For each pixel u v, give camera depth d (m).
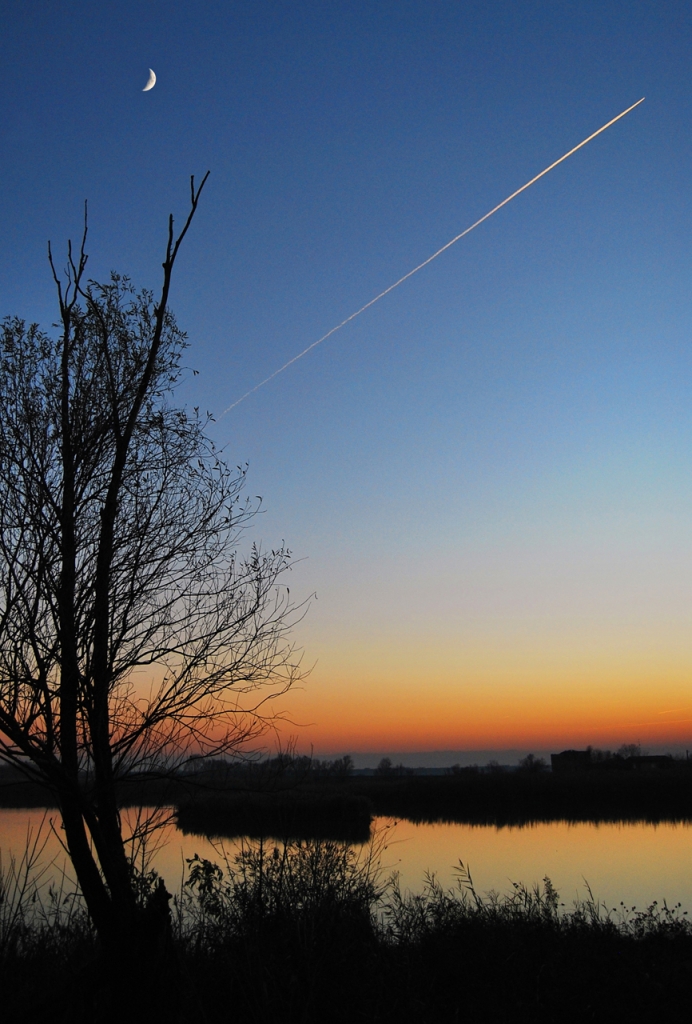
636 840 25.14
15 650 5.86
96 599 6.12
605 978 8.45
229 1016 7.16
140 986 5.21
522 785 45.88
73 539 6.14
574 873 17.88
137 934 5.35
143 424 7.03
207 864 8.45
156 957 5.30
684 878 17.11
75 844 5.68
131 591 6.63
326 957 7.95
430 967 8.88
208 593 7.09
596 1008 7.92
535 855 21.02
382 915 10.50
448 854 21.33
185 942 8.36
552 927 10.33
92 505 6.61
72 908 7.77
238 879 8.50
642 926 10.54
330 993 7.60
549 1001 8.11
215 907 8.22
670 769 52.03
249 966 7.27
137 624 6.70
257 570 7.29
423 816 36.78
